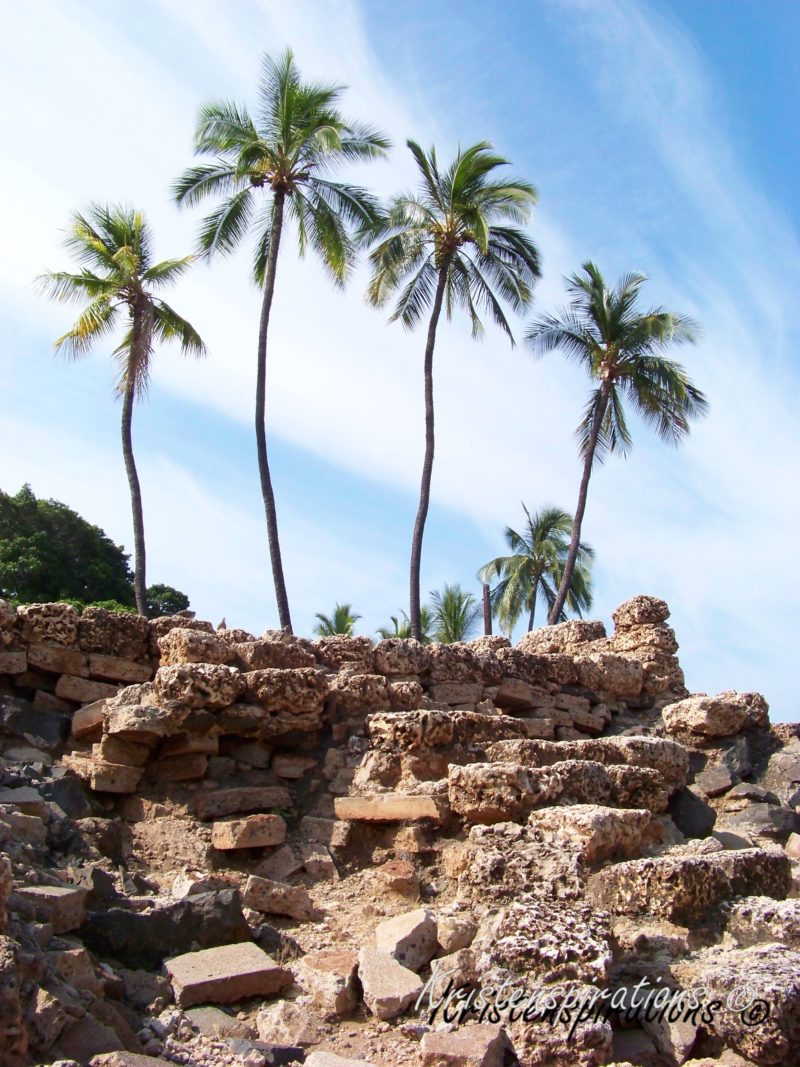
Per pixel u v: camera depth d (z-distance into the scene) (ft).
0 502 121.08
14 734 33.04
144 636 38.01
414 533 84.69
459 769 29.43
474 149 86.74
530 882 24.95
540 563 133.69
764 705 43.65
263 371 80.28
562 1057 19.17
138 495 82.33
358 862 29.91
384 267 87.86
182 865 28.71
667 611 53.83
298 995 22.09
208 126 81.20
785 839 37.60
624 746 34.35
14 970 17.37
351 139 81.20
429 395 87.66
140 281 84.02
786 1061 18.54
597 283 99.76
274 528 78.18
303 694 33.86
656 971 21.88
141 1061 17.35
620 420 103.35
